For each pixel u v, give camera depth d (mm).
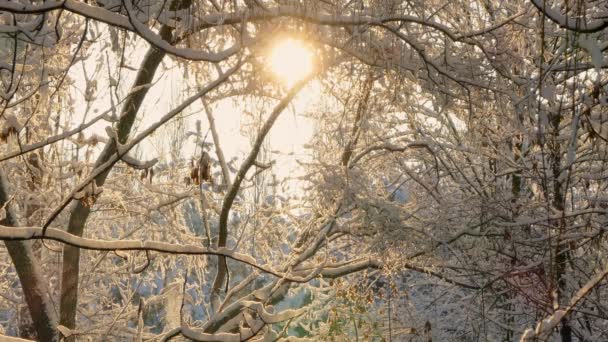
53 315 8508
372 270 11383
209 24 6012
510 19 7215
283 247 11883
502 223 9953
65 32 8055
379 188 10766
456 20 8312
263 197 9758
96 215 11656
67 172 9609
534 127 8109
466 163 10906
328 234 9906
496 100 8219
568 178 5039
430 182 11172
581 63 6871
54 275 11219
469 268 10414
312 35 6336
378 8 6672
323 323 11062
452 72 7941
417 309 13148
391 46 7004
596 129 6027
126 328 11055
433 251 9633
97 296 11922
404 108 8984
